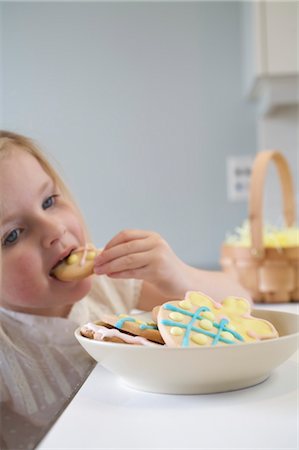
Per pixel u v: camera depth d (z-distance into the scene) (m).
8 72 2.12
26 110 2.12
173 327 0.52
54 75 2.12
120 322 0.56
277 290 1.25
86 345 0.53
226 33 2.07
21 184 0.83
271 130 1.96
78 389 0.55
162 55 2.09
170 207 2.10
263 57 1.70
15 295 0.84
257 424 0.43
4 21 2.11
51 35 2.11
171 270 0.86
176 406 0.48
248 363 0.49
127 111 2.11
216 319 0.56
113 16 2.10
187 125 2.09
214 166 2.09
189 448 0.39
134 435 0.41
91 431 0.42
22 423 0.45
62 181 0.96
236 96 2.07
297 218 1.94
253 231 1.24
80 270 0.85
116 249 0.82
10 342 0.74
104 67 2.11
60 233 0.85
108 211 2.11
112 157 2.11
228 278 1.03
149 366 0.49
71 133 2.12
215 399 0.49
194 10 2.08
